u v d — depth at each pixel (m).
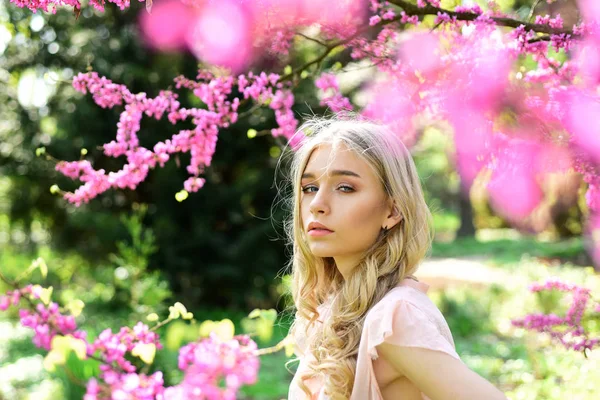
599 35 2.29
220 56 2.72
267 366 7.18
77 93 9.91
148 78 9.65
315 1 2.51
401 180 1.61
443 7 2.50
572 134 2.34
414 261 1.62
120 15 9.94
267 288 10.48
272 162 10.33
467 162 2.63
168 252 10.01
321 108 8.97
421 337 1.36
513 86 2.38
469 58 2.39
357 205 1.57
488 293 10.88
